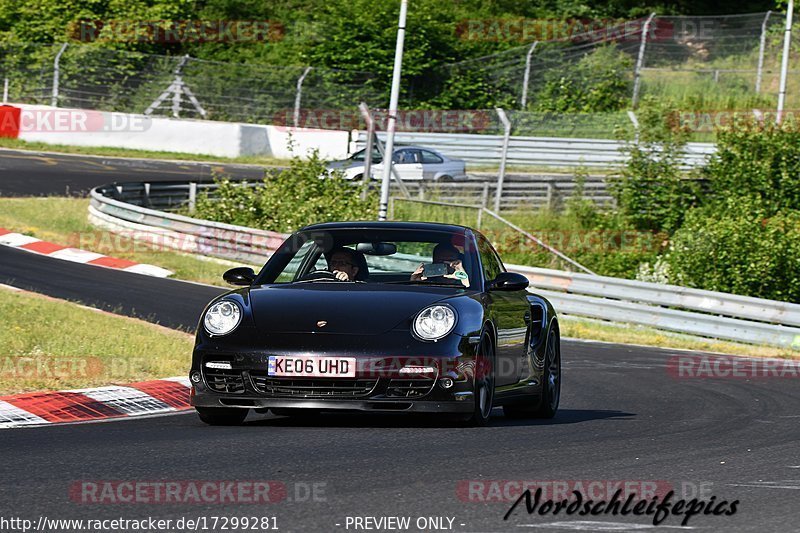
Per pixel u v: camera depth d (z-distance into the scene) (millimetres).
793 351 64688
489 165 128000
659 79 161750
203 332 28000
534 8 182375
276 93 150500
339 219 92875
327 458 23438
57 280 66062
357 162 116562
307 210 93250
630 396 40594
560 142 122875
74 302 57000
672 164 111125
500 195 113188
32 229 86750
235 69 151375
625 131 113312
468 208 107062
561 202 115812
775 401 39656
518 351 32031
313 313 27875
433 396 27172
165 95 147750
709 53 168125
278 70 152250
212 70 150500
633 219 109750
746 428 31625
